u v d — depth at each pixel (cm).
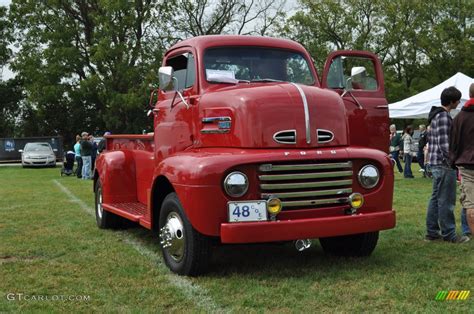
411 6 4181
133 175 722
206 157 451
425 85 4466
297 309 384
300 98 473
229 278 467
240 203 434
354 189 474
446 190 600
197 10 3397
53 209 953
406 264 505
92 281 464
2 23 3806
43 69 3322
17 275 485
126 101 3044
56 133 4231
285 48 588
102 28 3147
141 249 600
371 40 4225
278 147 459
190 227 459
